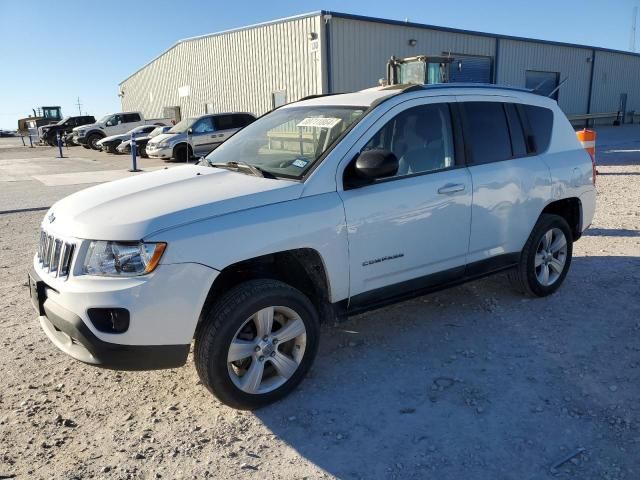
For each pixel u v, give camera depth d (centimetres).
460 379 368
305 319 349
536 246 482
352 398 350
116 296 290
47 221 353
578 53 3509
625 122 4125
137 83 4078
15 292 561
